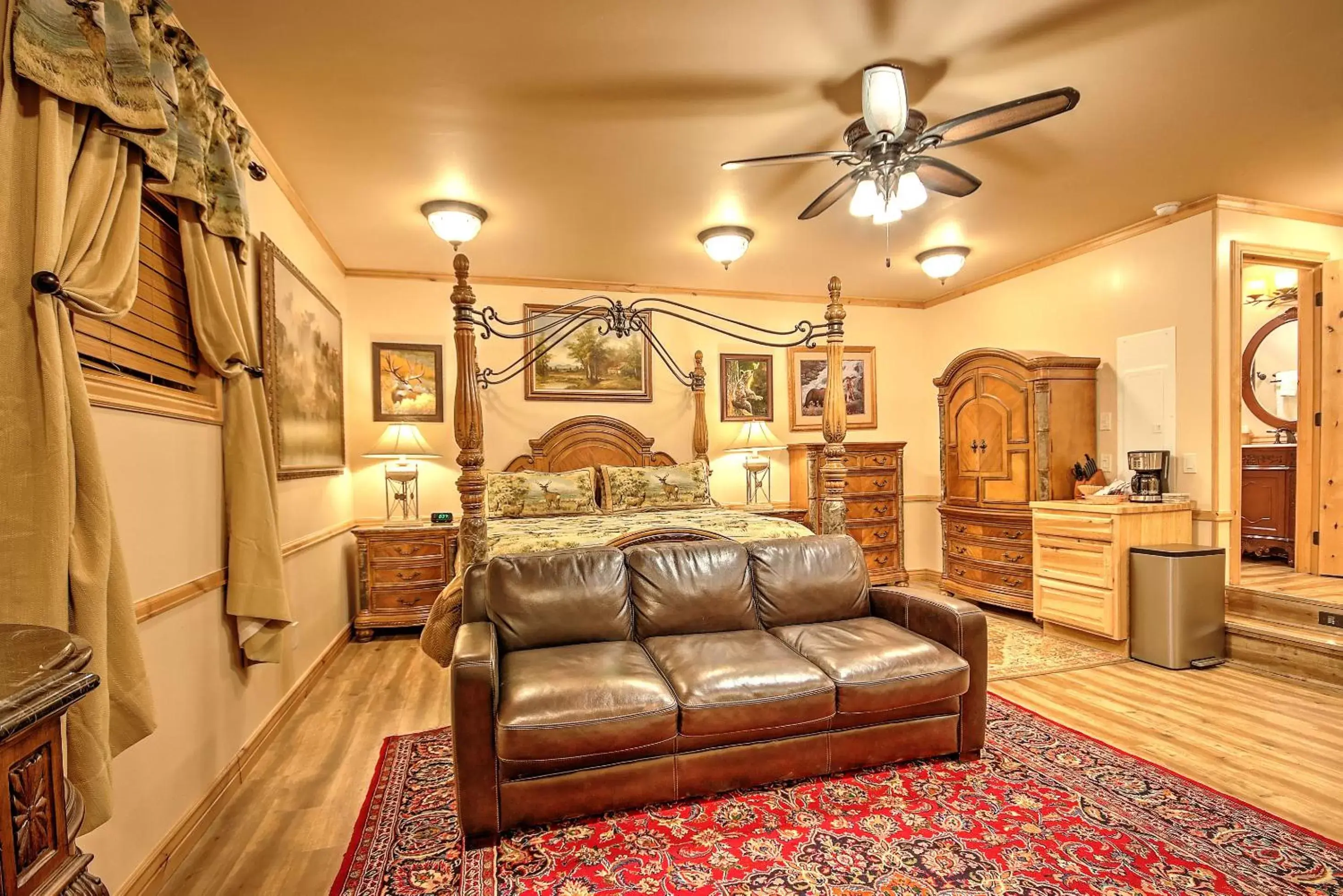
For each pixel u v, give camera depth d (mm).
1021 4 1908
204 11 1865
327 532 3631
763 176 3094
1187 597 3350
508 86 2307
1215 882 1657
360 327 4574
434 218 3383
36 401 1236
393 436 4266
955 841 1854
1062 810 2014
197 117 1912
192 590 1938
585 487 4395
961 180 2588
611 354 5109
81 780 1216
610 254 4348
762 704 2049
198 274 2004
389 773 2328
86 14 1344
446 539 4219
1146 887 1646
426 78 2244
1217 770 2256
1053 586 3988
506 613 2436
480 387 4785
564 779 1925
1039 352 4547
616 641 2498
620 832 1929
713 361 5387
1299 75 2309
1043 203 3572
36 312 1236
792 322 5613
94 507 1317
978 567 4770
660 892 1661
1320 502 4051
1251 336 5352
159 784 1731
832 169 3004
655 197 3330
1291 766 2275
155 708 1645
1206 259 3584
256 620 2260
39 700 671
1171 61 2219
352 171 2984
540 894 1661
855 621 2730
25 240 1245
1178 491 3770
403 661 3689
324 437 3658
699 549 2779
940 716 2320
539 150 2793
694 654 2260
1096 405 4309
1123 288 4062
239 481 2207
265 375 2668
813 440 5645
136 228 1577
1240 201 3566
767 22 1977
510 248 4191
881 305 5852
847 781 2213
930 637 2523
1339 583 3818
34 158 1267
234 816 2047
